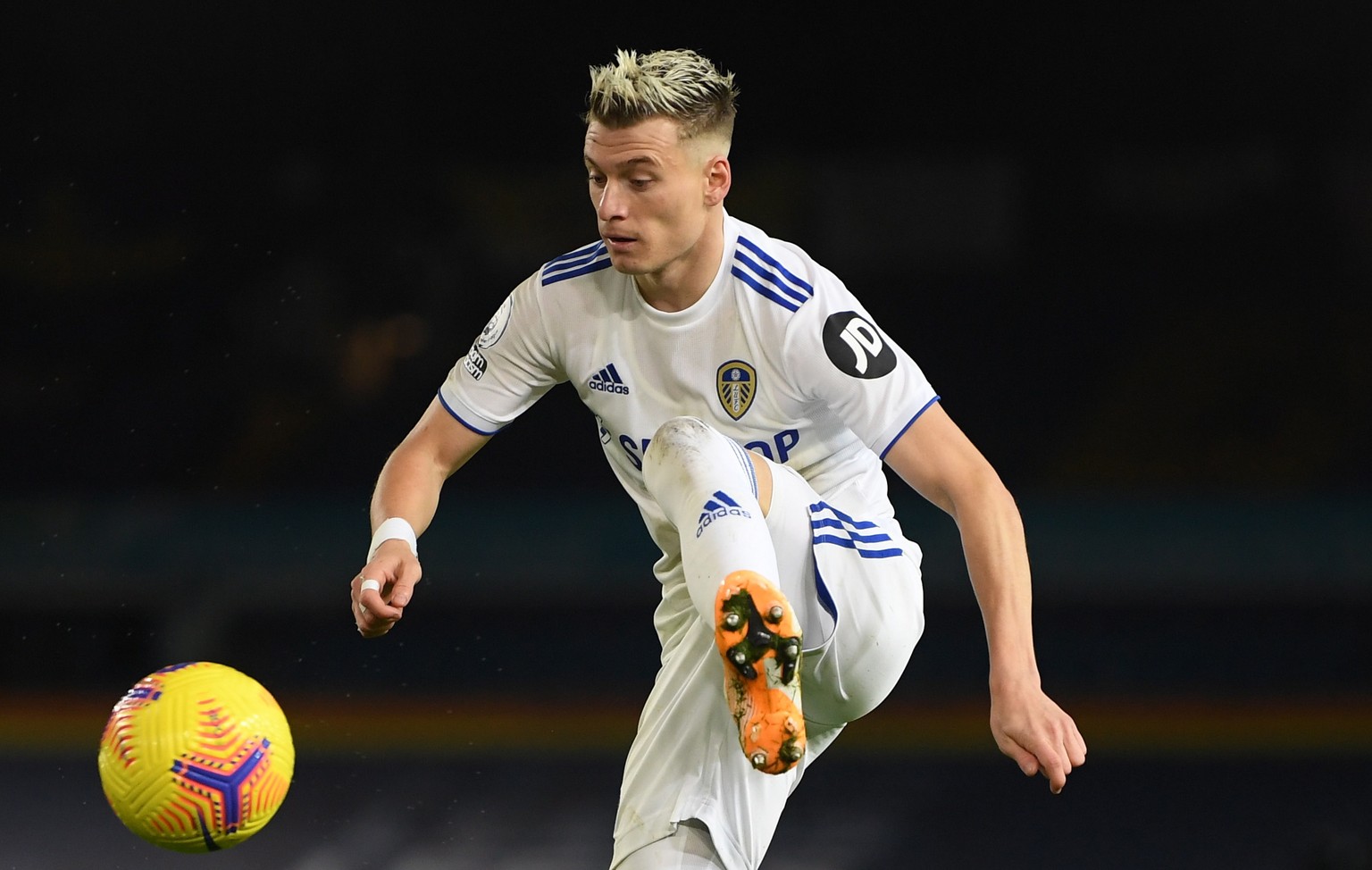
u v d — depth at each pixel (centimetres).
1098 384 5053
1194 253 5081
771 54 4981
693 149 1055
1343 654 4078
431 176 4809
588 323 1145
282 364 4519
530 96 4841
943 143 5078
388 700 3809
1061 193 5091
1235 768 3164
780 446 1143
